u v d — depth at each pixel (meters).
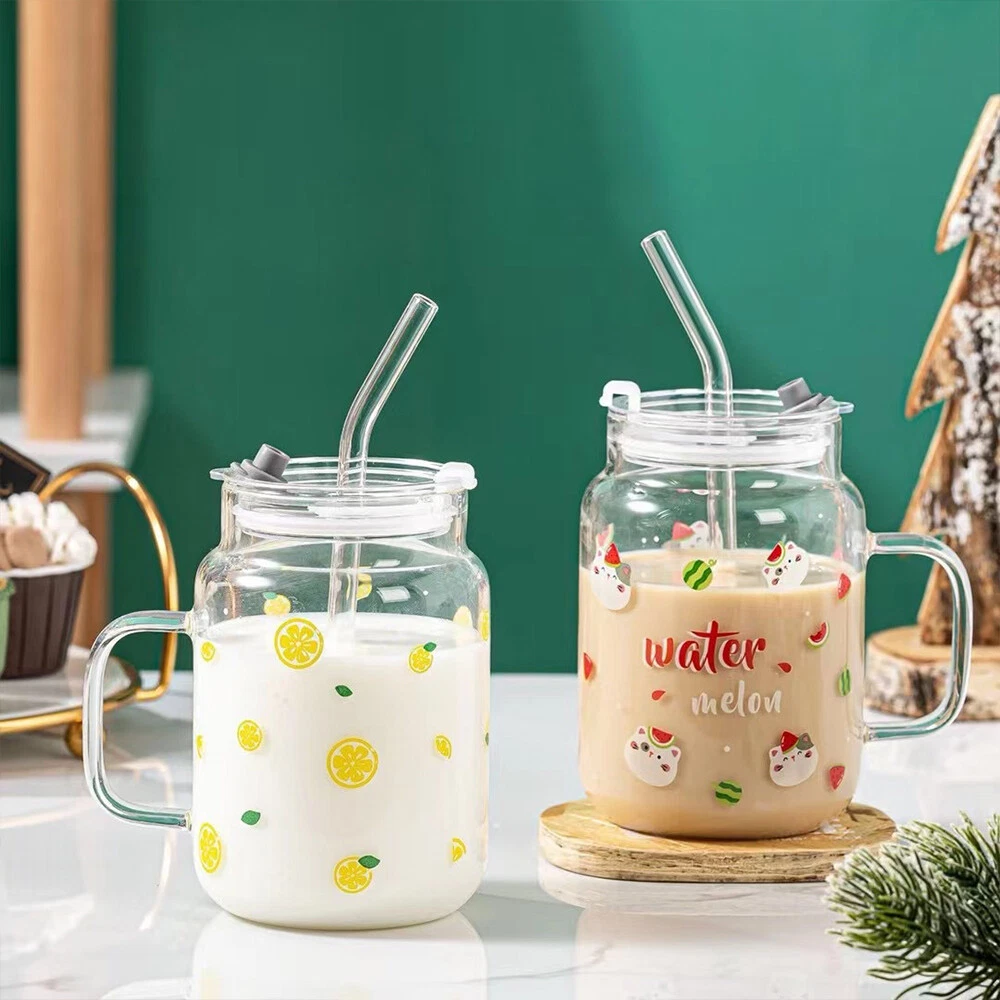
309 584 0.92
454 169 3.39
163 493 3.46
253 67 3.38
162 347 3.44
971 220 1.56
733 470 1.04
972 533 1.59
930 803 1.23
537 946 0.93
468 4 3.36
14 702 1.38
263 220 3.42
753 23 3.33
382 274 3.43
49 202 2.70
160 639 3.46
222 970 0.89
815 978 0.89
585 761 1.09
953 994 0.79
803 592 1.03
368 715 0.91
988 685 1.49
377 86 3.38
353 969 0.89
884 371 3.39
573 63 3.36
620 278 3.41
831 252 3.37
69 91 2.68
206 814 0.95
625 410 1.08
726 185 3.37
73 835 1.16
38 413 2.72
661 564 1.04
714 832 1.05
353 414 0.96
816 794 1.05
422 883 0.93
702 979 0.89
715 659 1.03
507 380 3.44
